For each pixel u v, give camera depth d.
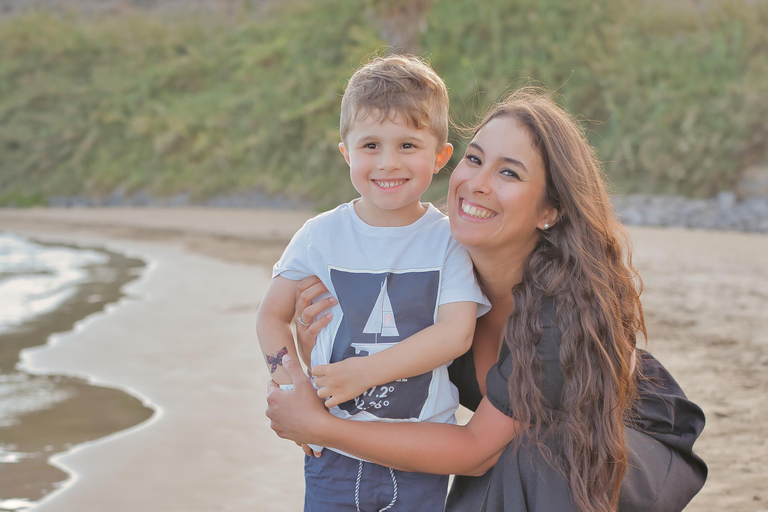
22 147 21.30
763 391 4.16
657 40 15.21
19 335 6.15
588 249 2.08
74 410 4.28
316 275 2.22
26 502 3.12
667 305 6.37
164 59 21.67
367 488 2.11
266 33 20.34
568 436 1.96
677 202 12.87
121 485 3.27
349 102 2.19
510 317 2.07
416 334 2.06
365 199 2.23
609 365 1.98
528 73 14.60
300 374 2.06
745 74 14.41
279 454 3.62
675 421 2.28
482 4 15.79
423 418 2.12
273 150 18.00
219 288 8.09
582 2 15.66
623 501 2.07
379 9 15.40
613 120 14.49
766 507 2.85
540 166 2.06
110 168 20.22
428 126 2.15
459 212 2.10
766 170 13.16
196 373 4.98
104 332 6.15
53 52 21.98
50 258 10.99
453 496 2.22
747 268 8.03
